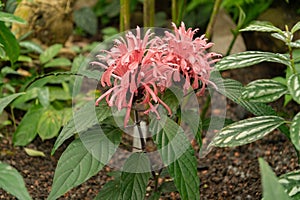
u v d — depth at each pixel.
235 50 2.02
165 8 2.39
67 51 1.95
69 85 1.69
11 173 0.92
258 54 1.05
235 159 1.57
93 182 1.45
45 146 1.61
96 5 2.46
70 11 1.94
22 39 1.82
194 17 2.19
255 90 1.03
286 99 1.60
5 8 1.71
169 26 2.27
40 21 1.88
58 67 1.85
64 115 1.60
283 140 1.64
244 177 1.48
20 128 1.57
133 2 2.37
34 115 1.59
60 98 1.66
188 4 2.27
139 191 1.07
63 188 1.01
